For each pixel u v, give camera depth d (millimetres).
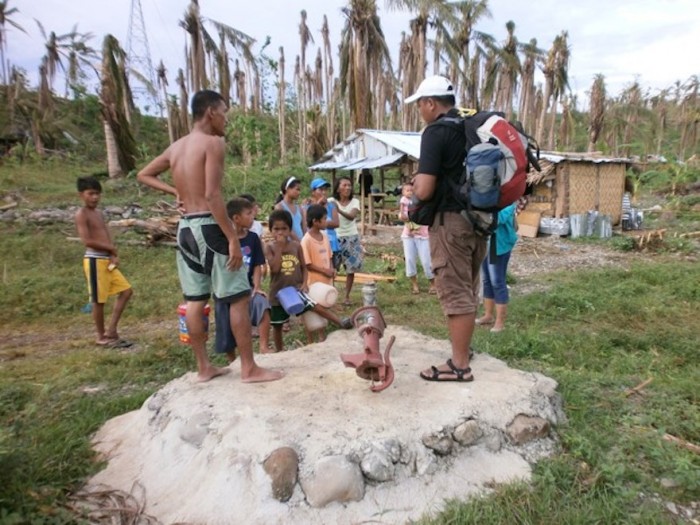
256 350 5445
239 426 2916
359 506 2578
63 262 10375
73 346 5957
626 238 13227
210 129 3232
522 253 12375
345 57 19641
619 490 2662
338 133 35469
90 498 2859
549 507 2549
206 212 3180
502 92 29594
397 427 2848
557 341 5191
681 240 12922
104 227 5863
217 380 3561
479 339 5242
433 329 5918
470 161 2873
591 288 7883
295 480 2609
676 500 2646
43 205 14828
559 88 31656
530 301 7055
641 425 3361
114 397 4324
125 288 6016
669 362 4672
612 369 4516
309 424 2863
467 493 2699
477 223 3018
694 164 31844
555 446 3111
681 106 46812
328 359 3990
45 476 2979
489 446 2961
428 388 3314
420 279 8945
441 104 3178
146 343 6039
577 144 47188
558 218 15016
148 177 3371
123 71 19828
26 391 4371
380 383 3221
